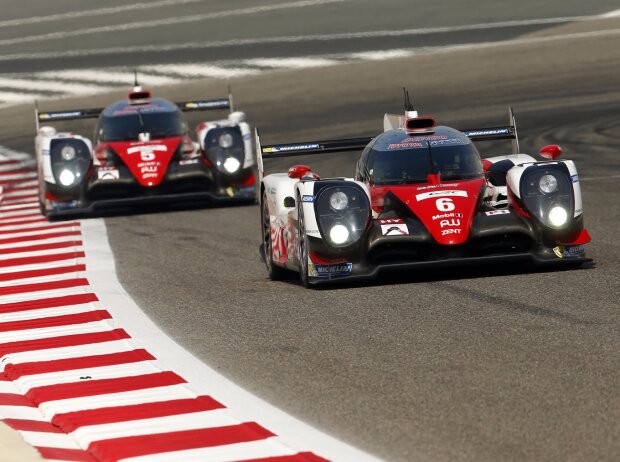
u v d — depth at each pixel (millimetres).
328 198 34125
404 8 141750
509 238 33719
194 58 122000
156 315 32469
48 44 134750
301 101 96688
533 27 126688
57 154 56969
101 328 31109
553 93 90625
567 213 33969
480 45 118688
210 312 32312
